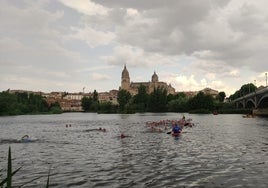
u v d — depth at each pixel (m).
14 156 30.39
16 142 43.53
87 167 23.98
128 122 94.62
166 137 47.34
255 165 23.75
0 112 187.12
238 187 17.61
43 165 25.23
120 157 28.67
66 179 20.06
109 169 23.02
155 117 128.00
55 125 87.38
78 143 41.44
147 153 30.97
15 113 195.00
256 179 19.38
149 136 49.44
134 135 51.62
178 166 23.69
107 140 44.69
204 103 181.75
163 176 20.44
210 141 41.03
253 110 135.25
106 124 86.75
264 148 33.38
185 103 197.25
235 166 23.45
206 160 26.22
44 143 41.88
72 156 29.86
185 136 48.53
